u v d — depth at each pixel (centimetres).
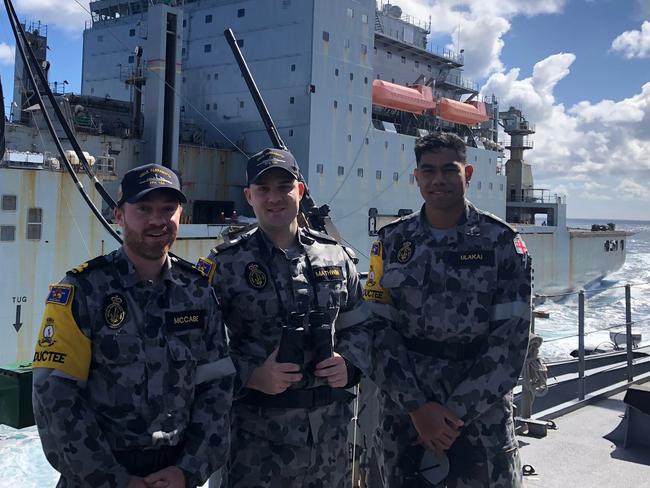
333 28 2136
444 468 289
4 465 668
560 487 384
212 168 2139
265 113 500
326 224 409
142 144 1881
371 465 348
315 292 271
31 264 1285
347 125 2211
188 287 236
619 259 4088
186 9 2370
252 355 264
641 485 388
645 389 450
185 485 221
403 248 301
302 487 265
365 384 366
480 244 290
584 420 514
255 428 264
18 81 1769
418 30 3022
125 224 225
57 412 204
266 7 2166
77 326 212
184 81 2372
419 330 295
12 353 1264
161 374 222
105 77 2680
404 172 2516
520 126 3728
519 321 284
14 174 1244
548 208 3472
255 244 274
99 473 206
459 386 282
